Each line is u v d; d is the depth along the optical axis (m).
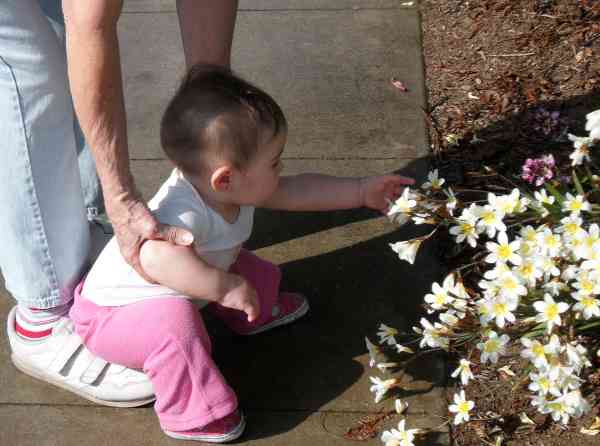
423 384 2.37
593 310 1.97
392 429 2.14
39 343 2.39
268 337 2.55
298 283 2.71
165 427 2.25
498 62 3.63
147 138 3.35
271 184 2.18
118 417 2.34
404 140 3.28
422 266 2.74
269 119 2.07
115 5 1.83
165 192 2.21
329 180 2.46
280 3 4.16
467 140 3.24
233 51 3.81
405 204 2.24
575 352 1.97
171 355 2.13
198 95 2.07
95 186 2.81
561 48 3.65
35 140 2.16
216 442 2.25
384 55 3.75
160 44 3.90
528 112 3.32
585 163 2.90
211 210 2.18
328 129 3.35
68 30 1.87
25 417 2.35
